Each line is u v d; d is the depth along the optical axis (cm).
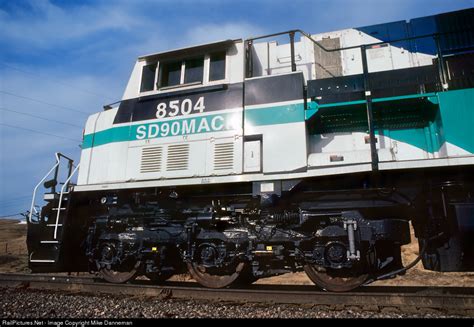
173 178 659
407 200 554
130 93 754
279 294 535
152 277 783
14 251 3069
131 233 685
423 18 680
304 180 591
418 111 600
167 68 738
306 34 664
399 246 575
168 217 680
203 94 685
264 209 620
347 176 581
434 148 576
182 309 489
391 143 604
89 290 662
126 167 706
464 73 559
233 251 617
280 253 584
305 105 628
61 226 721
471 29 632
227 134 646
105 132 759
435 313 450
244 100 653
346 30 729
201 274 655
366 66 600
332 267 551
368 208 583
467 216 495
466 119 520
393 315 442
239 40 693
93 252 708
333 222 579
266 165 605
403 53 673
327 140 638
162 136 693
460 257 497
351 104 593
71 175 778
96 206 773
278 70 724
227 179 620
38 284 704
